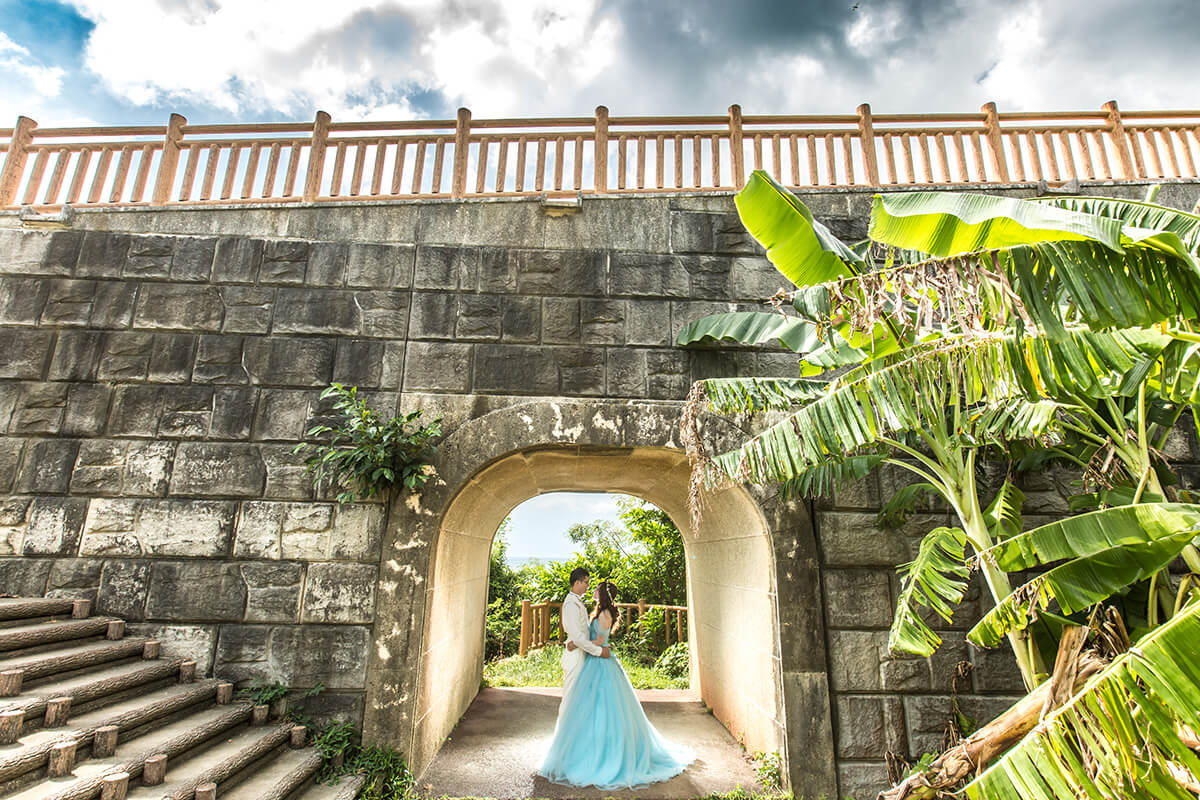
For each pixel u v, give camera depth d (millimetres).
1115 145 6117
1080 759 2070
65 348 5168
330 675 4594
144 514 4840
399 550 4793
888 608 4863
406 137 6031
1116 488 3709
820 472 4590
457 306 5477
